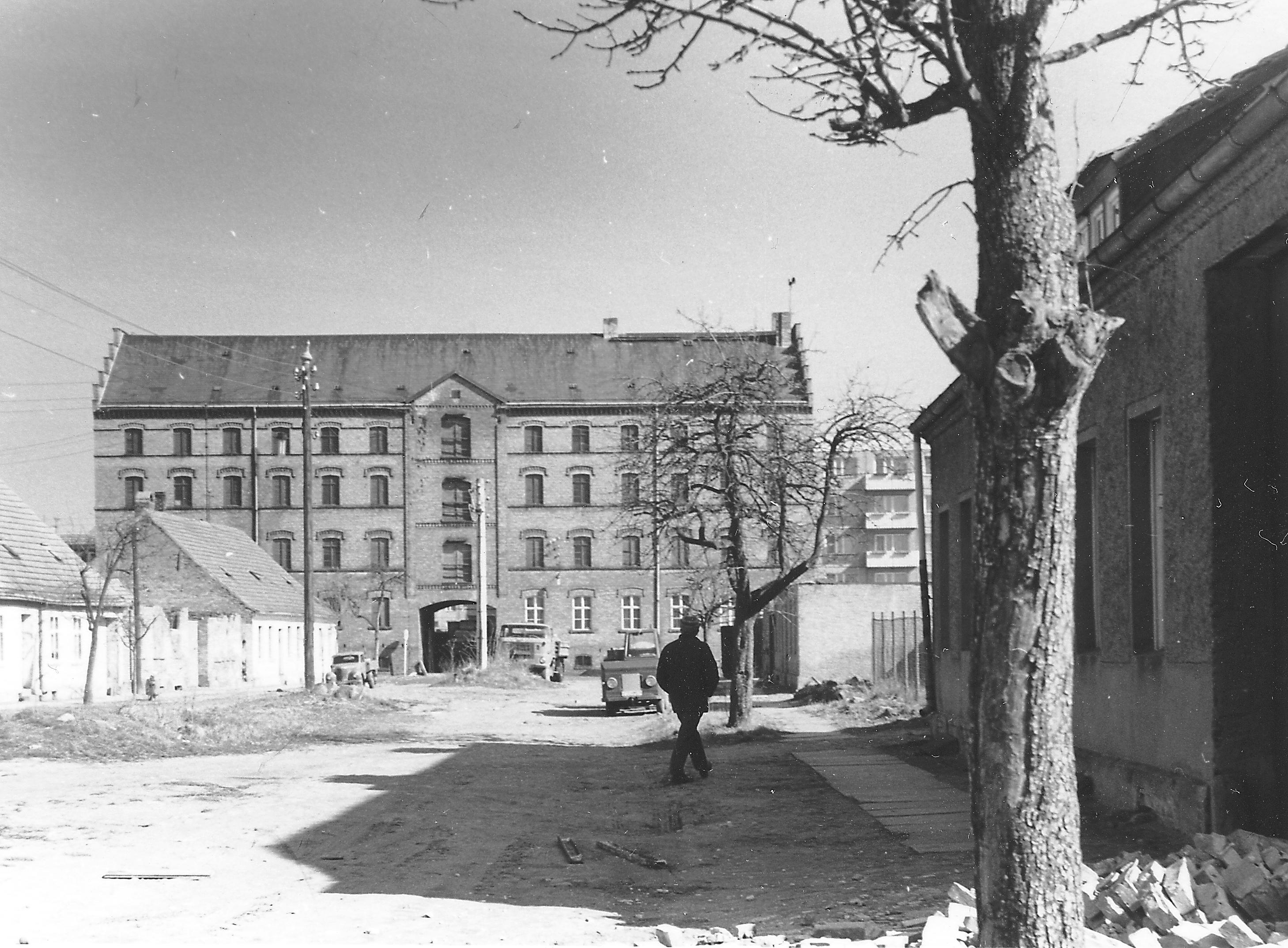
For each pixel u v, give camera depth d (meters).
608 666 36.41
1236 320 10.08
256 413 79.44
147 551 56.06
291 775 18.61
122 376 81.12
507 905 8.93
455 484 79.62
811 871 10.13
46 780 17.64
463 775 18.73
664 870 10.49
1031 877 5.07
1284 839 9.51
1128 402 12.00
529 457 79.69
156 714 26.52
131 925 8.09
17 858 10.77
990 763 5.16
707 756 21.02
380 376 81.31
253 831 12.59
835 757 19.64
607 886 9.76
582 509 79.38
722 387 25.45
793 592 44.44
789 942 7.33
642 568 78.94
